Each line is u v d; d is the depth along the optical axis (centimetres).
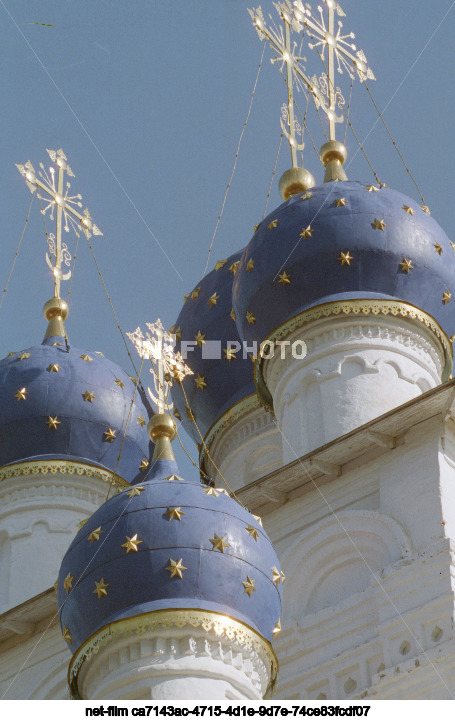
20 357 6550
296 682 4709
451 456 4931
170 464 4769
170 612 4262
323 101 6384
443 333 5547
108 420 6406
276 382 5562
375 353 5416
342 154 6056
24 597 5866
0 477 6203
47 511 6131
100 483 6281
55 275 7000
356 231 5509
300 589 4953
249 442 6247
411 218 5603
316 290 5503
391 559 4781
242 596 4356
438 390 4806
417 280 5519
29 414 6334
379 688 4472
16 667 5359
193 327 6488
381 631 4609
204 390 6412
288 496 5169
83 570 4419
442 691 4362
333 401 5338
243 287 5662
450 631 4462
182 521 4416
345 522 4972
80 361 6550
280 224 5631
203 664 4234
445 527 4706
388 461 4994
